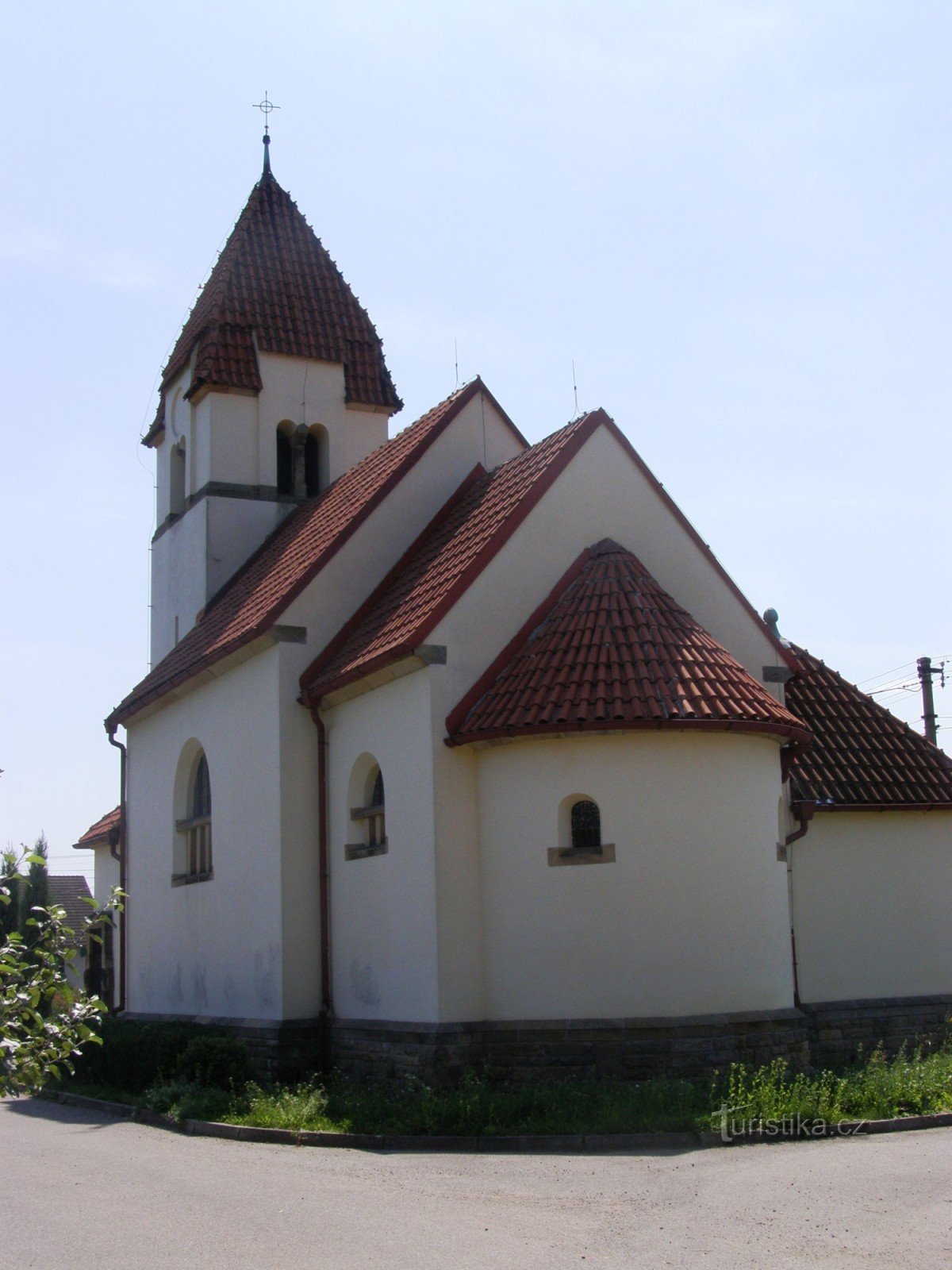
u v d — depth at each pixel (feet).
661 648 58.85
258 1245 31.22
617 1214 33.91
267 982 68.18
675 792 56.65
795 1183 36.78
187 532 97.50
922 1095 51.01
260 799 70.69
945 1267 27.73
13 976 27.09
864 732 75.41
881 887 70.79
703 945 55.93
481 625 61.36
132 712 89.66
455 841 58.80
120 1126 57.88
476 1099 49.88
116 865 120.67
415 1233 32.14
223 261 101.45
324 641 70.54
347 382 99.25
